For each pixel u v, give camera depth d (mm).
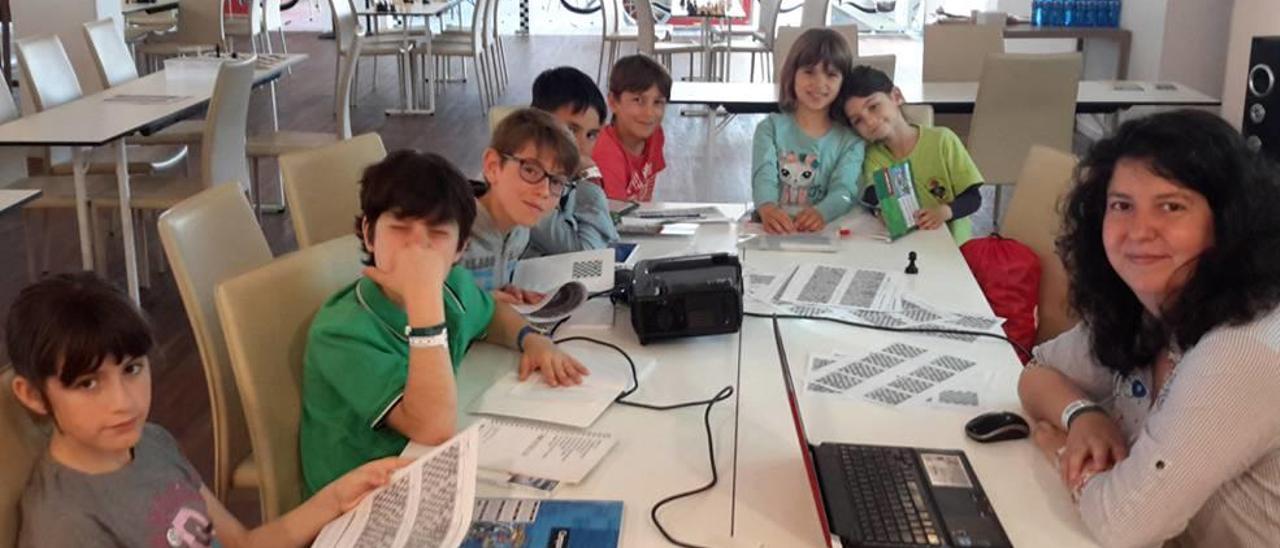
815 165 3088
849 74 3068
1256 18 5223
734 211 3088
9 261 4699
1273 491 1389
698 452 1647
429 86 8039
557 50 10508
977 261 2693
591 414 1755
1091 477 1493
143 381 1411
